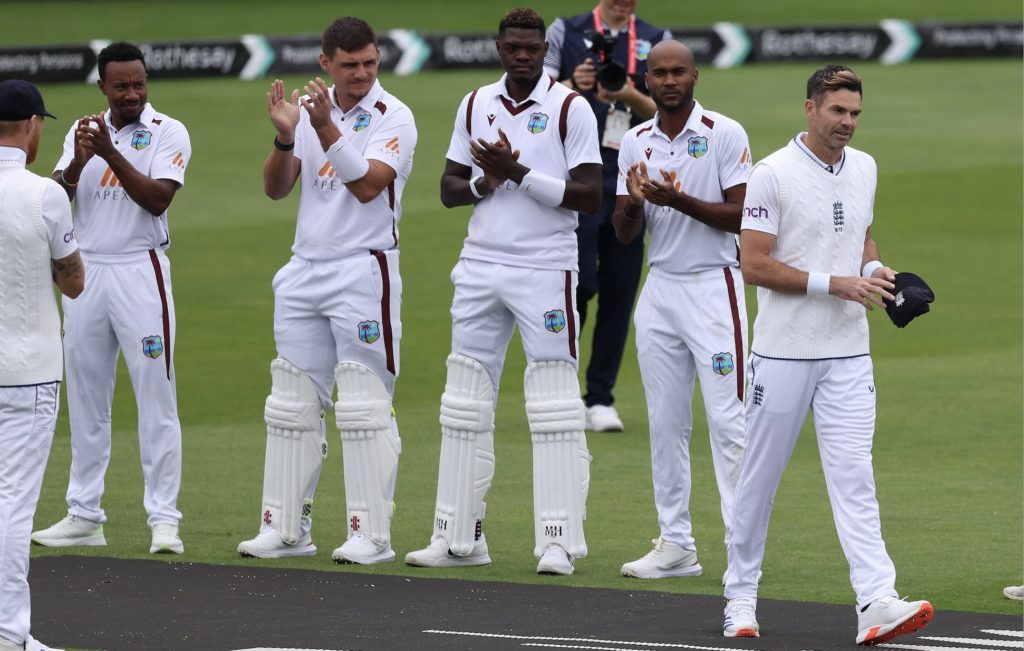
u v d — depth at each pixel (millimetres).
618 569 24797
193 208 63562
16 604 19203
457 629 20406
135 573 23969
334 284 25234
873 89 95875
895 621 19391
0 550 19094
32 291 19531
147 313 25812
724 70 102250
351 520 25438
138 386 25984
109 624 20672
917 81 98938
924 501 28922
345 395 25359
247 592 22750
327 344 25750
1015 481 30484
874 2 134000
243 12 123500
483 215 24750
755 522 20703
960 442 33906
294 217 62344
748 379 21078
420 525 27828
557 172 24484
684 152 24344
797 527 27266
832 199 20562
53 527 26156
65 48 90062
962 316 48844
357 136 25141
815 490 30141
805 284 20281
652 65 24219
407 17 122062
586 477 24891
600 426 35438
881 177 70875
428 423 36156
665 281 24344
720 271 24203
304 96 25703
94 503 26219
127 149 25922
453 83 94500
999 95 94312
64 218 19609
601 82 31141
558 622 20953
